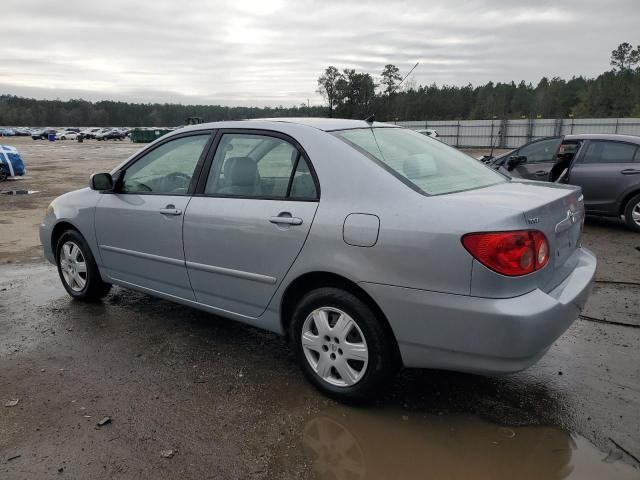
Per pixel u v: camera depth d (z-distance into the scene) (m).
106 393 3.17
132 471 2.46
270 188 3.23
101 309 4.63
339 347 2.97
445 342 2.59
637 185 7.67
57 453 2.60
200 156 3.68
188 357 3.66
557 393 3.14
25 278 5.64
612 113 68.88
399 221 2.65
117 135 74.62
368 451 2.61
